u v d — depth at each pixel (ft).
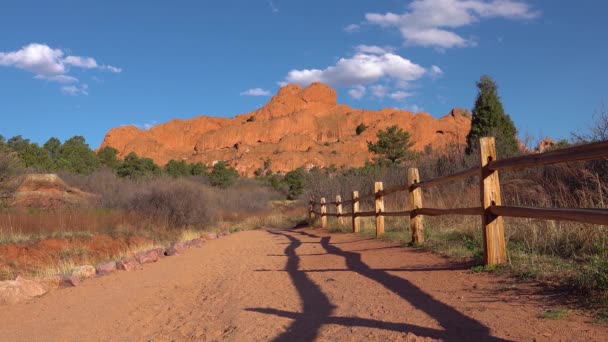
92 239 46.16
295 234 52.49
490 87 84.94
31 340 14.85
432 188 42.65
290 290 19.11
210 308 17.76
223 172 250.57
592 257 16.06
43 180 72.79
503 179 32.22
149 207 64.54
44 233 45.83
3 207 53.16
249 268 26.96
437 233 29.71
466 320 12.19
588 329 10.48
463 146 51.75
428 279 17.79
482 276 17.01
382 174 62.64
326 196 75.82
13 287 20.92
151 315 17.67
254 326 14.30
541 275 15.39
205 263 31.22
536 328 10.95
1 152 57.36
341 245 33.65
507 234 23.00
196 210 68.54
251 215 112.57
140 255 33.04
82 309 19.01
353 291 17.37
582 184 23.91
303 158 550.36
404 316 13.28
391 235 33.78
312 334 12.81
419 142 554.46
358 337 12.03
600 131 26.40
